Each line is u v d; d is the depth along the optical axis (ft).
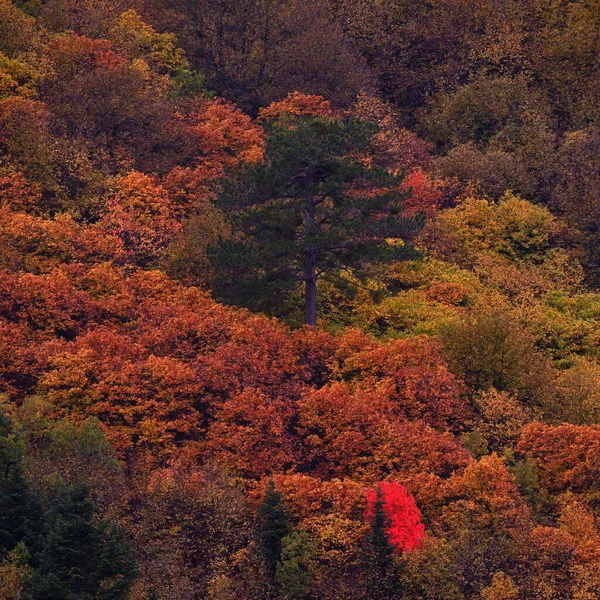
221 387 516.73
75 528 368.27
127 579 372.58
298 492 451.53
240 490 463.01
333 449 499.92
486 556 442.09
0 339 517.14
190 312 571.28
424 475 477.36
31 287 559.38
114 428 488.44
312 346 560.20
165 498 438.40
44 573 364.17
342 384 531.09
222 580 411.34
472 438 528.22
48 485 415.64
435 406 537.65
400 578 423.64
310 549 426.92
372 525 426.10
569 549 446.19
